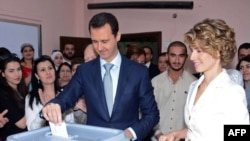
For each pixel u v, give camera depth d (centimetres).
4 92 184
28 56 398
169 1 450
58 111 106
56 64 420
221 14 425
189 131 117
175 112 231
